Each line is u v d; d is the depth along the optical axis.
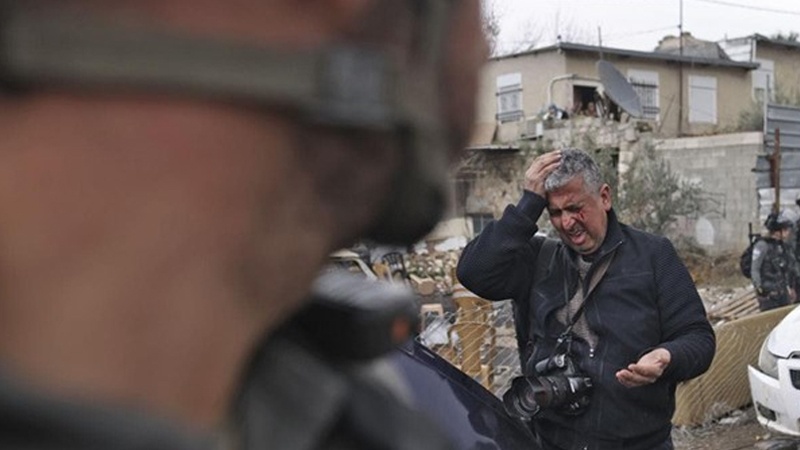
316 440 0.83
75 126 0.53
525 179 3.36
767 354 6.29
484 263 3.33
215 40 0.55
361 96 0.59
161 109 0.54
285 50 0.57
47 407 0.50
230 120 0.56
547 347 3.24
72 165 0.53
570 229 3.19
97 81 0.53
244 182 0.56
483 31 0.70
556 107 25.98
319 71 0.58
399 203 0.64
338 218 0.62
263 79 0.56
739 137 23.45
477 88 0.69
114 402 0.52
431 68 0.64
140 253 0.53
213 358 0.57
